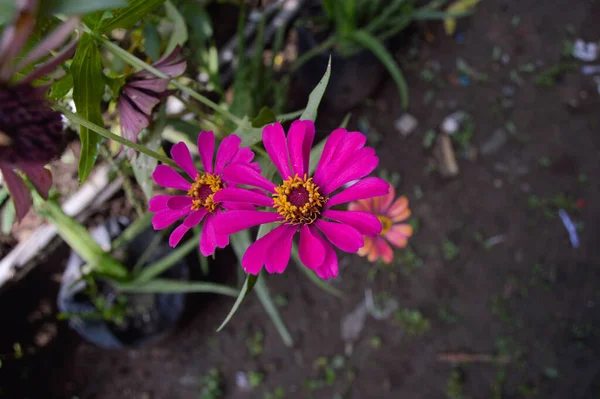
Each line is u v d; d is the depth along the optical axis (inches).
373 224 7.1
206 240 7.9
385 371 18.9
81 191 17.8
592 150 20.3
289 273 19.7
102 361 19.0
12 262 17.5
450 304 19.4
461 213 20.1
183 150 8.0
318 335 19.2
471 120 20.9
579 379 18.3
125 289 14.9
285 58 20.3
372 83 19.8
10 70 4.3
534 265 19.5
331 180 7.5
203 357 19.1
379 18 18.2
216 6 20.5
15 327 18.7
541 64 21.3
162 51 11.8
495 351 18.8
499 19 21.8
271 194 7.6
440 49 21.5
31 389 18.4
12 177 5.4
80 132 8.5
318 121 20.5
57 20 7.5
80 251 14.5
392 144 20.7
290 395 18.8
